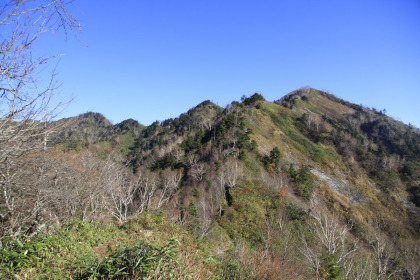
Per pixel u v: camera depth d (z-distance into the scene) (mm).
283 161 46875
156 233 9070
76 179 14156
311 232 26469
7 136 4691
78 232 8219
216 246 11375
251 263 8227
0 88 4375
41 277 4750
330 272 14812
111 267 4875
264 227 26344
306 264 17562
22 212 9781
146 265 4734
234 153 41969
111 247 6898
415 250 30547
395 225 40812
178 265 5004
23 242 5875
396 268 24016
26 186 8469
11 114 4555
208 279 5719
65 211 14195
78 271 5082
